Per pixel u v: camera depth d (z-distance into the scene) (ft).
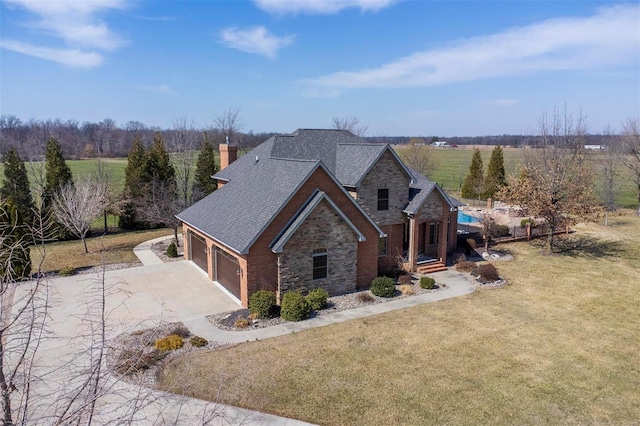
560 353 57.52
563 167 108.88
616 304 75.31
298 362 53.83
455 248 107.45
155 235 128.16
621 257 104.88
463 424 42.86
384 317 68.39
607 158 175.42
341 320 67.05
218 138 251.80
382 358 55.26
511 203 120.78
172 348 56.34
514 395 47.80
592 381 50.88
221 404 44.88
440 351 57.41
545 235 124.88
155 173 135.03
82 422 22.20
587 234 127.95
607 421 43.73
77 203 106.63
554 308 73.20
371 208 88.94
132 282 83.66
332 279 77.66
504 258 103.40
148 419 41.45
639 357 56.75
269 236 70.85
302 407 44.96
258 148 109.50
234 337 60.64
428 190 90.89
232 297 76.02
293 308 66.18
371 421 43.04
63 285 80.84
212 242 82.79
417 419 43.45
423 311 71.10
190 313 68.95
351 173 88.99
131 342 55.52
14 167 116.06
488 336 62.18
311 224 73.77
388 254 93.50
